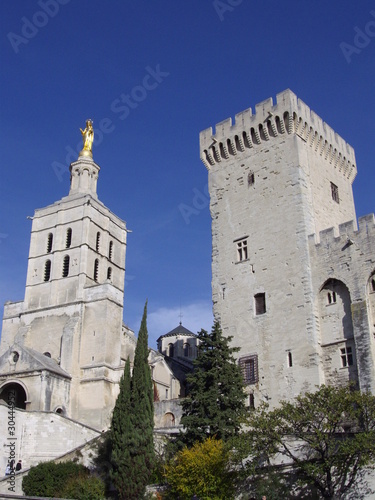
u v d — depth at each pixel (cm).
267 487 3566
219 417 4134
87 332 7431
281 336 4734
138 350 4444
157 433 4731
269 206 5212
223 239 5438
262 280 5022
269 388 4653
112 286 7631
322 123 5606
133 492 3931
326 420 3625
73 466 4478
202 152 5875
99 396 6944
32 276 8238
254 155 5494
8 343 7944
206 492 3656
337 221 5419
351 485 3412
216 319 5194
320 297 4709
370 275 4431
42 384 6438
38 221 8594
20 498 3419
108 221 8631
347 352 4434
